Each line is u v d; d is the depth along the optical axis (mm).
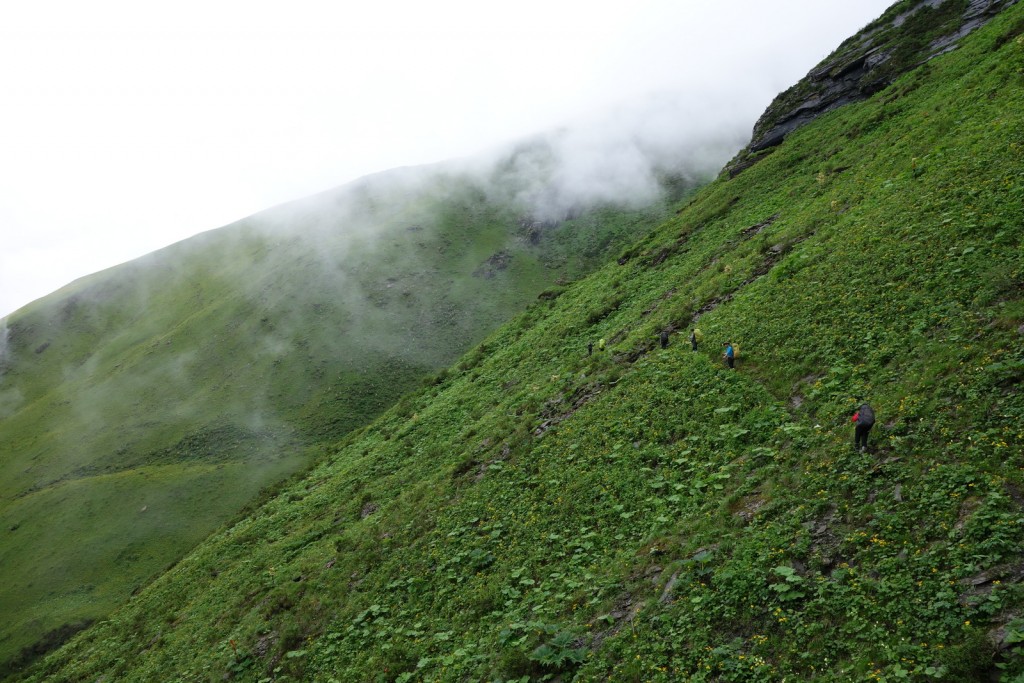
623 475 24562
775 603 14188
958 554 12602
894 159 37594
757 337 28094
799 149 59375
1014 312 18156
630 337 39688
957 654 10703
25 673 47562
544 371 47031
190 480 142250
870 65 62531
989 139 29422
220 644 31594
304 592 31688
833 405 20406
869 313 23875
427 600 25250
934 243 24703
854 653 12086
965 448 15031
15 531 138750
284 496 59531
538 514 25969
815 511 16141
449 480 34750
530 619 19562
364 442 65125
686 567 16781
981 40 47406
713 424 24203
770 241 39312
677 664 14070
